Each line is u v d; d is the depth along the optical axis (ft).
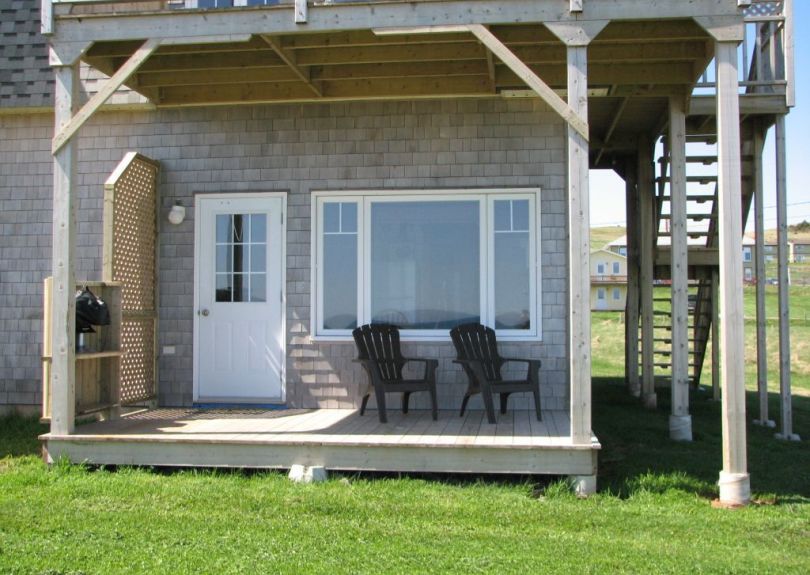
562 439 17.67
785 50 23.94
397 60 20.80
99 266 24.34
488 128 23.03
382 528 14.11
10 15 25.18
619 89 23.09
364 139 23.47
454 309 23.08
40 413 24.56
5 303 24.84
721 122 16.55
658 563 12.45
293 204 23.67
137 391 22.93
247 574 11.80
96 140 24.50
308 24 17.54
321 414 22.24
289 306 23.62
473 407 22.75
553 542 13.46
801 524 14.88
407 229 23.34
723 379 16.53
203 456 18.11
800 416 29.60
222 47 20.54
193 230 24.02
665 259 31.76
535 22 16.83
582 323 16.81
